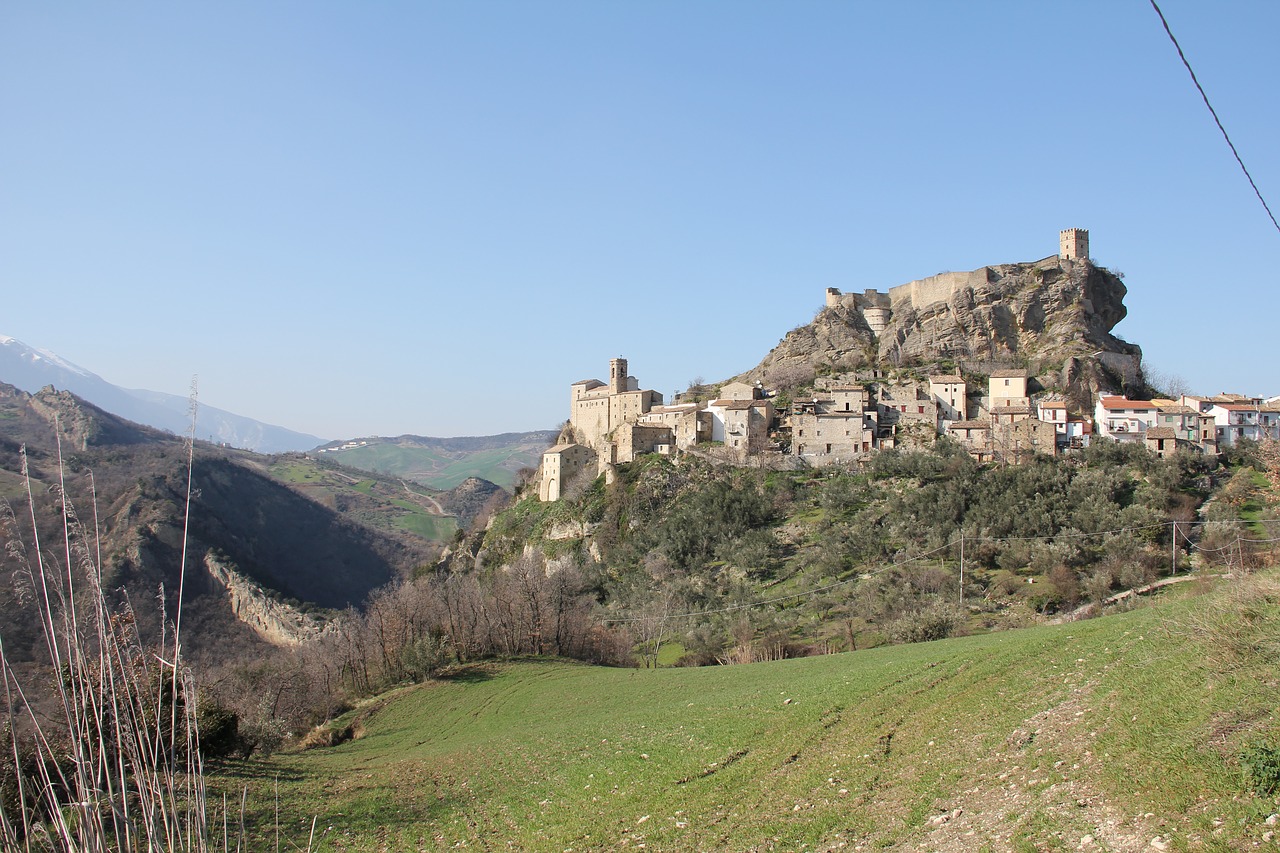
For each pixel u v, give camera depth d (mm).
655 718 47531
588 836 28188
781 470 138000
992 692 31734
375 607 91750
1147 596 76438
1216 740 19734
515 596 97375
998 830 20109
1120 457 120562
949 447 130125
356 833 33562
